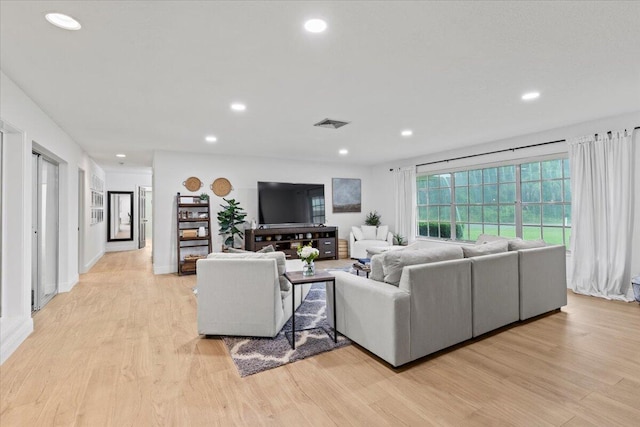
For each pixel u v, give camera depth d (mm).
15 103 2781
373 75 2666
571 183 4316
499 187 5383
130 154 6117
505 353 2531
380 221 7805
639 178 3795
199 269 2812
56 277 4387
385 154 6457
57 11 1766
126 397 1964
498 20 1896
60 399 1944
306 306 3797
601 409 1822
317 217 7152
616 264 3934
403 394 1991
